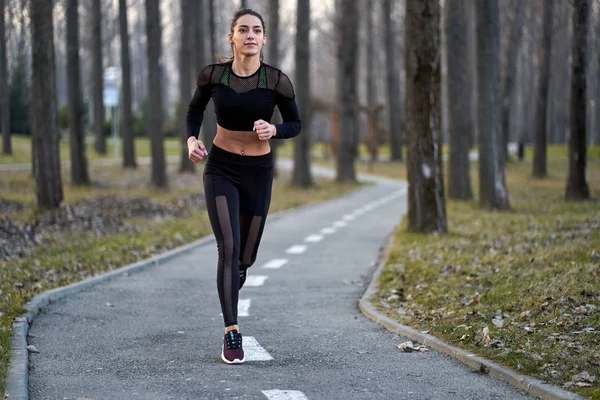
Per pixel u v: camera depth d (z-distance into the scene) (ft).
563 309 19.88
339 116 106.11
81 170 84.23
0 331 18.25
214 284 28.89
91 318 22.04
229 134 16.70
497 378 15.46
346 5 102.47
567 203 65.00
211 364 16.66
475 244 37.55
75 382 15.08
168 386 14.78
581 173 66.44
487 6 61.46
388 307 23.49
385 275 29.58
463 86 72.79
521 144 140.56
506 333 18.12
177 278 30.30
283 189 95.09
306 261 35.94
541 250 31.73
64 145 155.74
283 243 43.55
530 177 106.22
